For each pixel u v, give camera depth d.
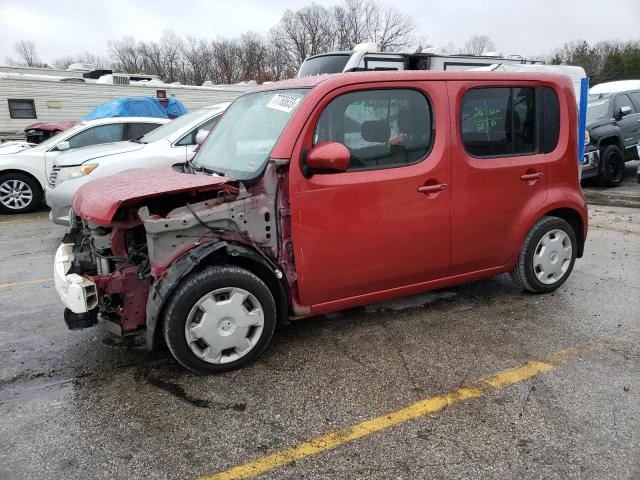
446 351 3.63
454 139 3.75
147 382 3.32
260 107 3.82
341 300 3.66
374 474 2.45
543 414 2.86
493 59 11.45
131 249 3.29
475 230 3.99
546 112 4.21
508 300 4.55
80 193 3.66
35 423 2.90
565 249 4.58
